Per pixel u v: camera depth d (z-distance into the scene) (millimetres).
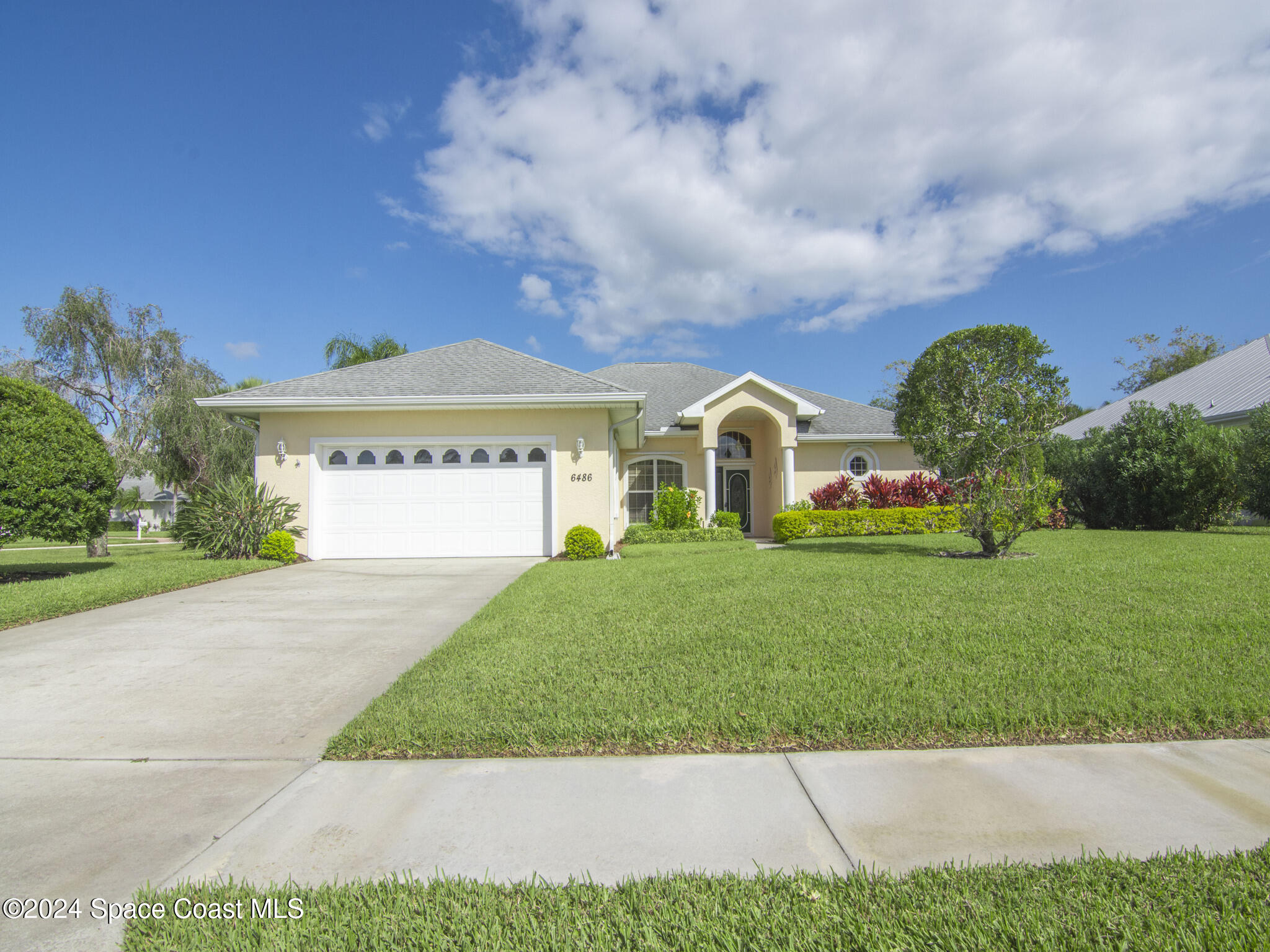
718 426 18422
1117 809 2855
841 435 19641
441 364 14922
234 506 12500
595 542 12680
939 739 3650
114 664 5430
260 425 13312
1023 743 3598
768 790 3092
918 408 11500
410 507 13352
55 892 2396
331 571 11109
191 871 2523
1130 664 4578
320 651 5832
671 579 8891
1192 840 2598
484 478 13414
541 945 2049
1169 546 11430
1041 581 7711
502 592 8430
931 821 2785
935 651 4977
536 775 3293
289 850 2654
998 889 2266
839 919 2119
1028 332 10641
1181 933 1995
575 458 13391
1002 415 10664
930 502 18406
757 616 6258
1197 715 3779
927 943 2014
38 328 21234
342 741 3676
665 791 3105
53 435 10211
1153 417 17578
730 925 2111
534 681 4562
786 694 4164
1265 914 2080
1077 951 1954
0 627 6824
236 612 7570
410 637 6363
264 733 3941
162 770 3439
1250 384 20969
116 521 46688
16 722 4145
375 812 2955
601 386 13523
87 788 3234
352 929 2131
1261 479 15023
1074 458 19078
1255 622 5539
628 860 2539
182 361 22750
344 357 35156
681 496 17328
